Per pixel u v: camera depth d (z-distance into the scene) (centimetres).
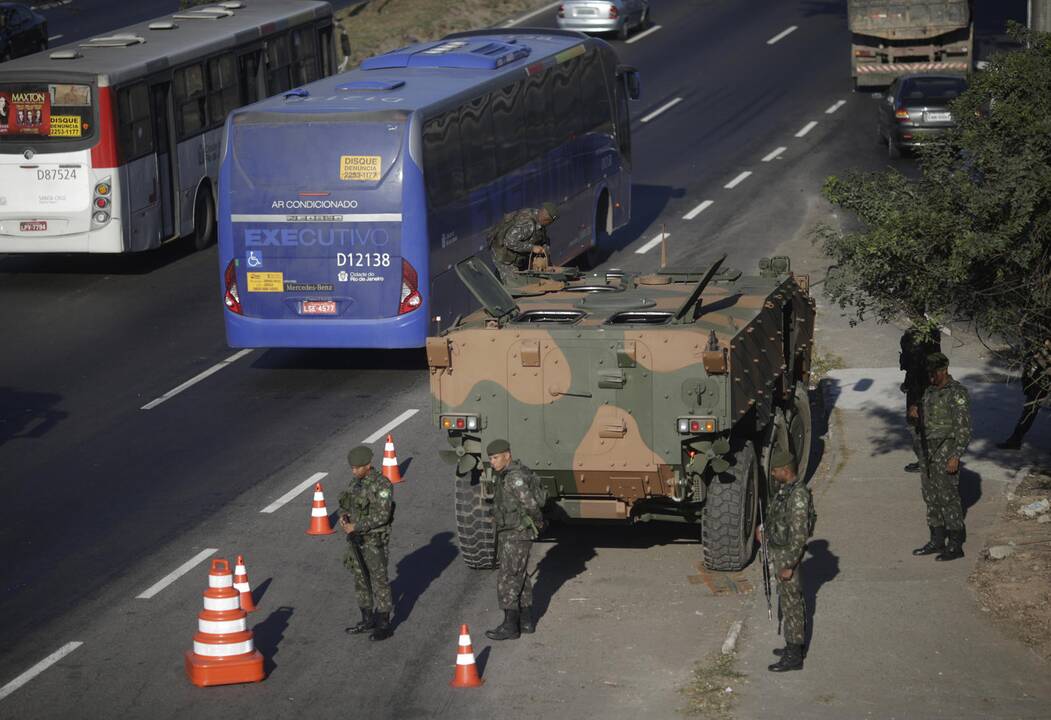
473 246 3184
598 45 4000
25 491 2456
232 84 4388
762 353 2072
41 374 3167
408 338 2966
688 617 1870
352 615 1925
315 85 3256
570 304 2120
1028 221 1794
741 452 2006
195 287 3891
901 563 1995
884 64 5931
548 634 1836
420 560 2120
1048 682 1639
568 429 1945
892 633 1778
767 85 6272
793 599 1680
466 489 2022
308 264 2961
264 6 4931
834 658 1719
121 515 2328
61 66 3797
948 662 1698
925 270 1880
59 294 3850
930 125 4878
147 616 1934
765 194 4653
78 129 3753
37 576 2084
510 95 3388
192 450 2653
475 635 1848
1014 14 7575
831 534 2116
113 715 1650
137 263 4172
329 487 2436
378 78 3291
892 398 2769
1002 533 2083
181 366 3216
